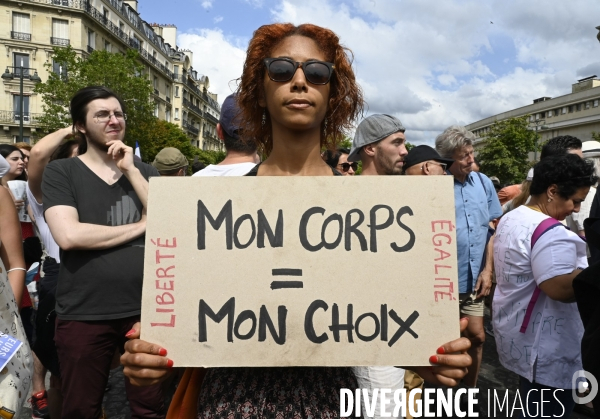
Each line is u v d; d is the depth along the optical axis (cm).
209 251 127
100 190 211
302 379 124
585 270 161
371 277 126
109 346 209
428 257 128
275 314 124
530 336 215
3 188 204
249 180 129
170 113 6034
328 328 124
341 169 354
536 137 3247
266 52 135
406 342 124
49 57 3578
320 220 128
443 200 130
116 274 203
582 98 5997
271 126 149
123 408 305
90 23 3816
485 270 334
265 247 127
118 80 2652
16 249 203
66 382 203
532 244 211
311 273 126
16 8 3428
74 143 285
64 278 205
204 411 123
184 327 124
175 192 129
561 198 224
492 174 3319
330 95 141
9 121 3509
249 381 124
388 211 129
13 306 169
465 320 128
